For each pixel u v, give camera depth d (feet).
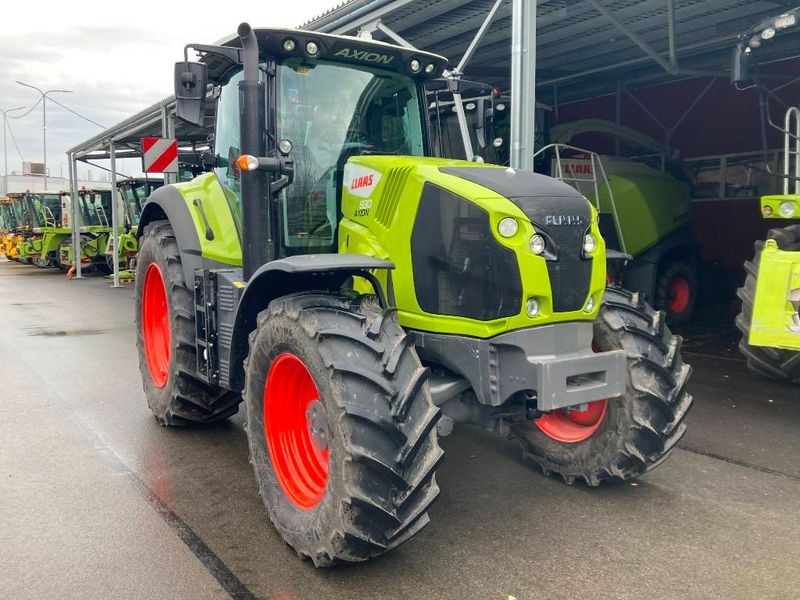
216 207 14.65
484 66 34.24
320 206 12.66
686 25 28.22
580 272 10.46
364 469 9.07
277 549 10.66
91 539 10.96
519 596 9.25
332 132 12.82
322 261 10.05
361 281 11.67
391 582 9.66
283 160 11.83
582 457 12.69
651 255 29.53
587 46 31.65
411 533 9.45
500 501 12.39
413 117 13.93
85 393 20.07
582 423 13.04
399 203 11.17
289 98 12.48
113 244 56.08
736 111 37.78
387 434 9.19
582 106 45.32
